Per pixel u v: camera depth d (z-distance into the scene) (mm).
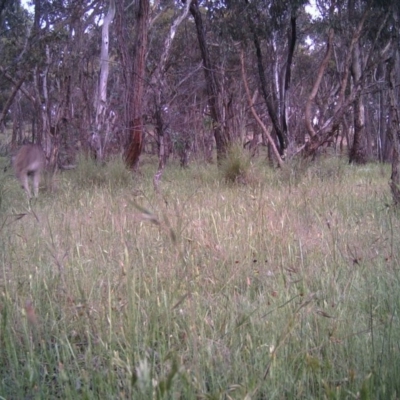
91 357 3377
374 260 5168
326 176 12336
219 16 16547
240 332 3641
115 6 17750
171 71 20531
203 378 3150
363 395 2658
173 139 13781
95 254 5344
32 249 5496
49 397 3139
